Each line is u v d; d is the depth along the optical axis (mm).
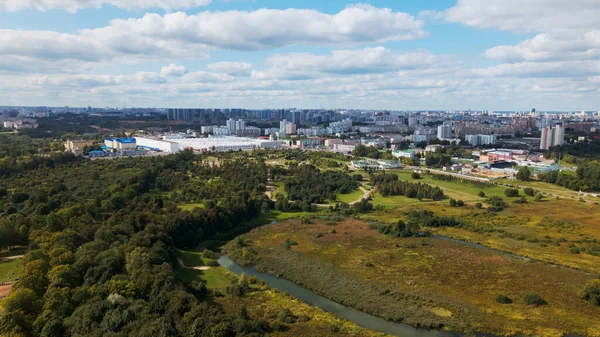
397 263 163500
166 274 124750
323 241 190750
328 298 136625
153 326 98062
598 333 111625
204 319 102812
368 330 113375
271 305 127625
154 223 181625
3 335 92438
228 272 157000
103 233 156125
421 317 120125
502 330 113125
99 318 102688
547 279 147250
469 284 143125
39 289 115250
